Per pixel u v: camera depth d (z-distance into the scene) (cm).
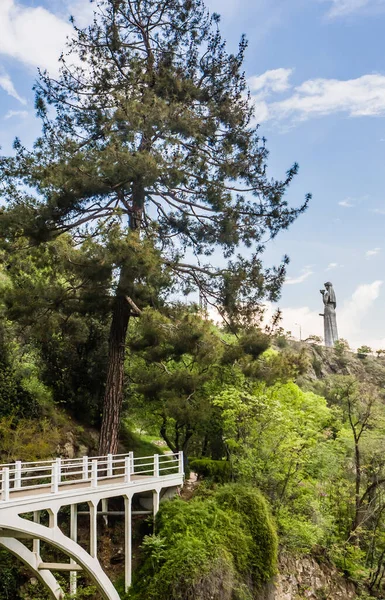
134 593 1656
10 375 2216
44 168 1989
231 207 2273
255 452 2241
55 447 2211
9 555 1792
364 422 2644
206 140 2294
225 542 1766
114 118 2091
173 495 1994
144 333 1992
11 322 2389
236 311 2309
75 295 2180
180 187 2219
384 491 2572
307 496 2358
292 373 2256
